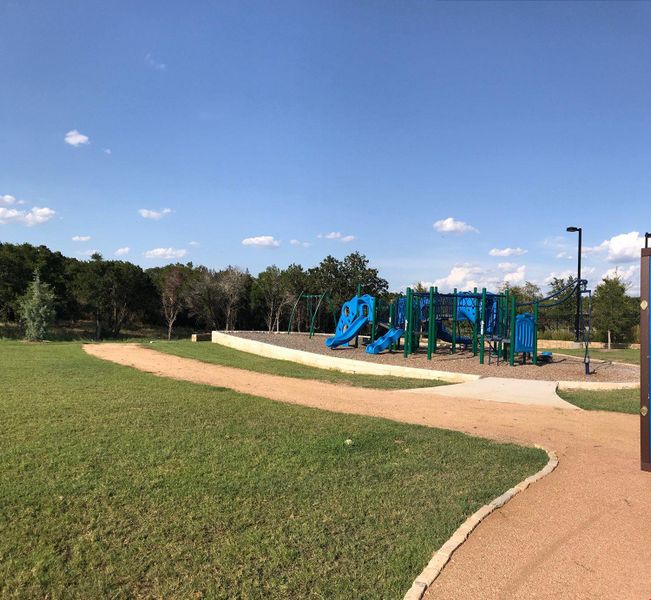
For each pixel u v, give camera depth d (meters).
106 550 3.70
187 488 4.87
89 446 6.19
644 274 5.96
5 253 45.66
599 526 4.35
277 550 3.75
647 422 5.90
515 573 3.57
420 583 3.36
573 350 24.00
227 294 50.09
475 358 18.41
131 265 50.03
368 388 12.38
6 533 3.91
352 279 50.75
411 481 5.27
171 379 12.89
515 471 5.73
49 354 18.70
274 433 7.13
